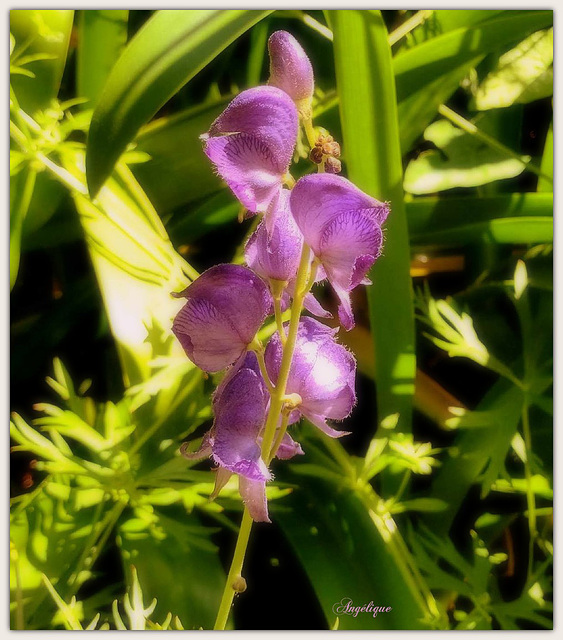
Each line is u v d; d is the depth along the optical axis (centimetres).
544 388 24
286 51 13
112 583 24
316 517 23
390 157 23
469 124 26
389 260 23
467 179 26
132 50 19
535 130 31
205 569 22
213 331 14
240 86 29
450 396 26
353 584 22
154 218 24
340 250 12
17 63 23
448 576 23
